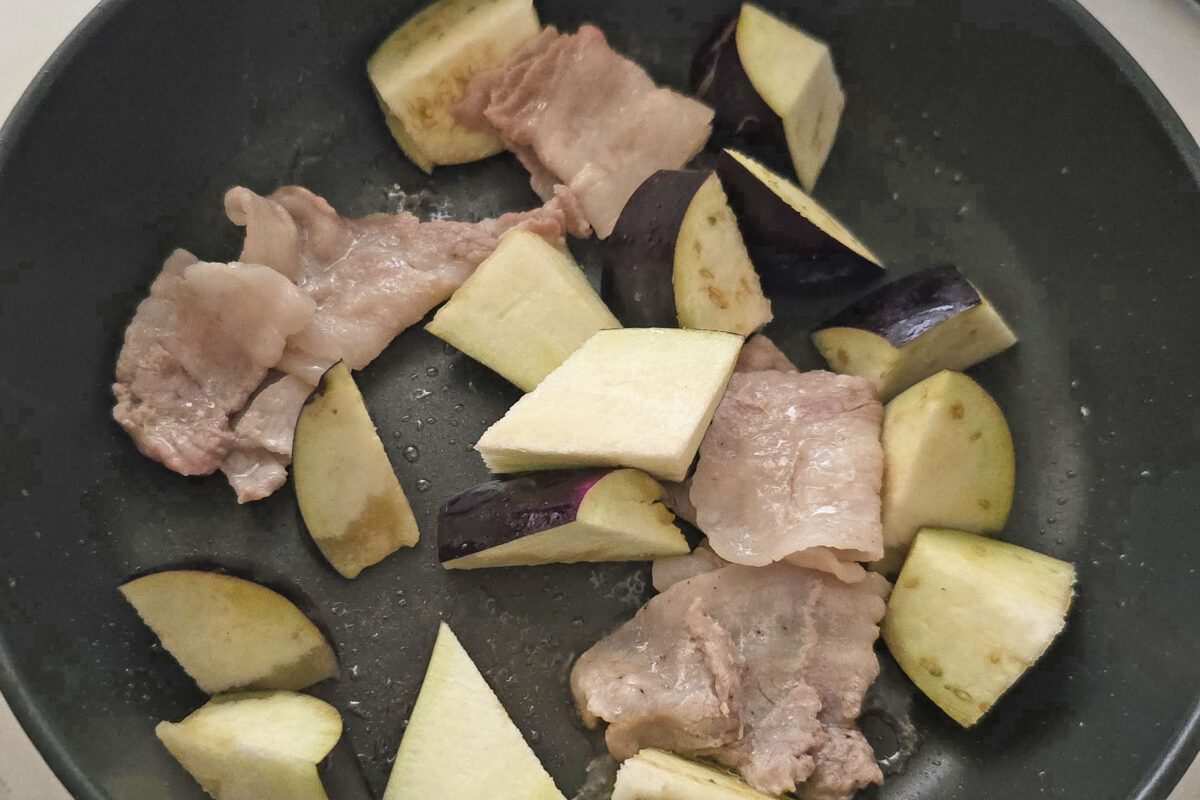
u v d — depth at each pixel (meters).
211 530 0.39
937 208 0.41
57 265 0.38
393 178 0.41
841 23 0.40
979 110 0.41
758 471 0.37
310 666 0.37
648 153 0.40
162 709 0.37
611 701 0.36
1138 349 0.39
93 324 0.38
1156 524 0.38
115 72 0.37
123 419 0.38
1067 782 0.36
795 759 0.36
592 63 0.40
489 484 0.37
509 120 0.40
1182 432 0.38
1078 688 0.37
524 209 0.41
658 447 0.36
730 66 0.40
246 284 0.38
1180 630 0.37
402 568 0.38
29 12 0.41
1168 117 0.37
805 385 0.38
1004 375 0.40
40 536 0.37
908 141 0.42
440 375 0.40
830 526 0.36
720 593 0.37
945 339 0.39
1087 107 0.39
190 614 0.37
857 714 0.36
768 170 0.40
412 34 0.40
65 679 0.36
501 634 0.38
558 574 0.38
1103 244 0.39
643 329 0.37
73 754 0.35
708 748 0.36
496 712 0.37
